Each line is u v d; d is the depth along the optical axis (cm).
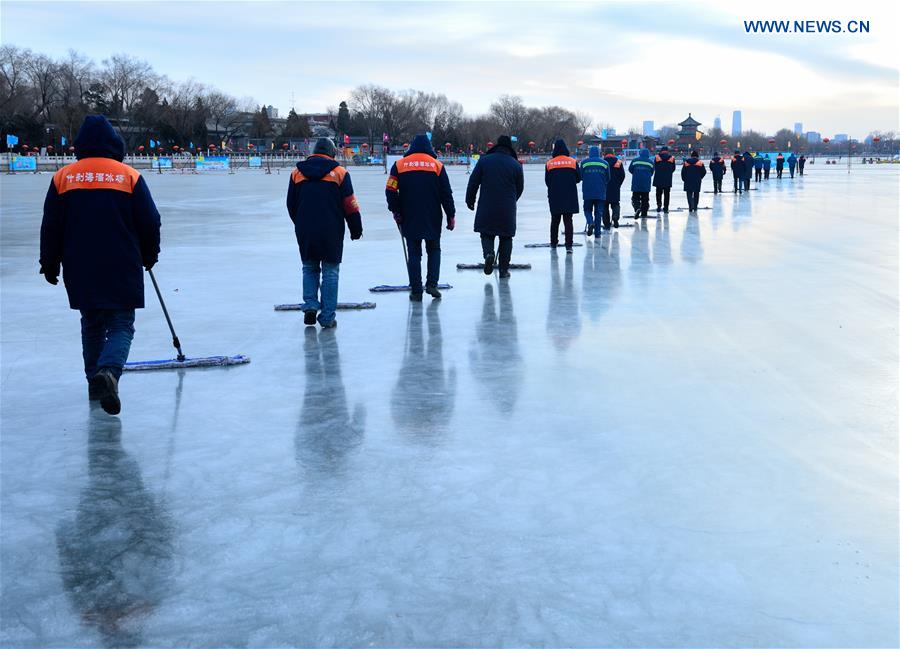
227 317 894
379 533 386
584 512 405
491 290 1047
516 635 303
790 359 690
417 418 550
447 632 306
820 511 404
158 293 679
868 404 570
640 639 300
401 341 774
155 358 712
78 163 573
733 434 514
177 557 366
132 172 577
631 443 500
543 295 1003
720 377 639
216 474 460
